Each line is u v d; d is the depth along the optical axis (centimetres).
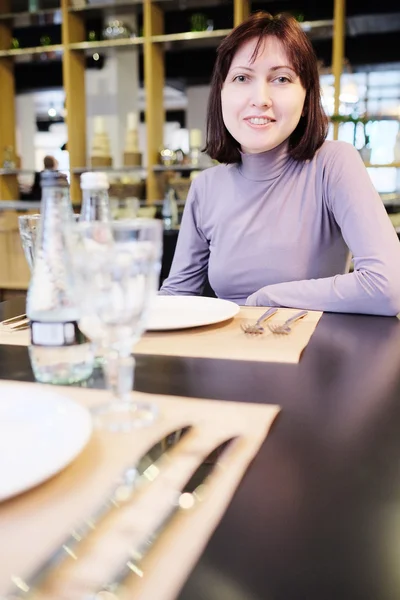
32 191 489
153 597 27
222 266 141
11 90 488
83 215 77
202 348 75
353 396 57
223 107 136
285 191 135
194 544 31
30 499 36
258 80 128
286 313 96
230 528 33
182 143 600
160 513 34
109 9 437
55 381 62
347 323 91
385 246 114
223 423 49
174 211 346
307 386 60
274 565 30
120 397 53
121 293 49
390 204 365
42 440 42
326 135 135
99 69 475
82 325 56
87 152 484
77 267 48
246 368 66
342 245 140
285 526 33
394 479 39
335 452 44
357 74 434
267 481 39
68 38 439
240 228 138
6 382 60
